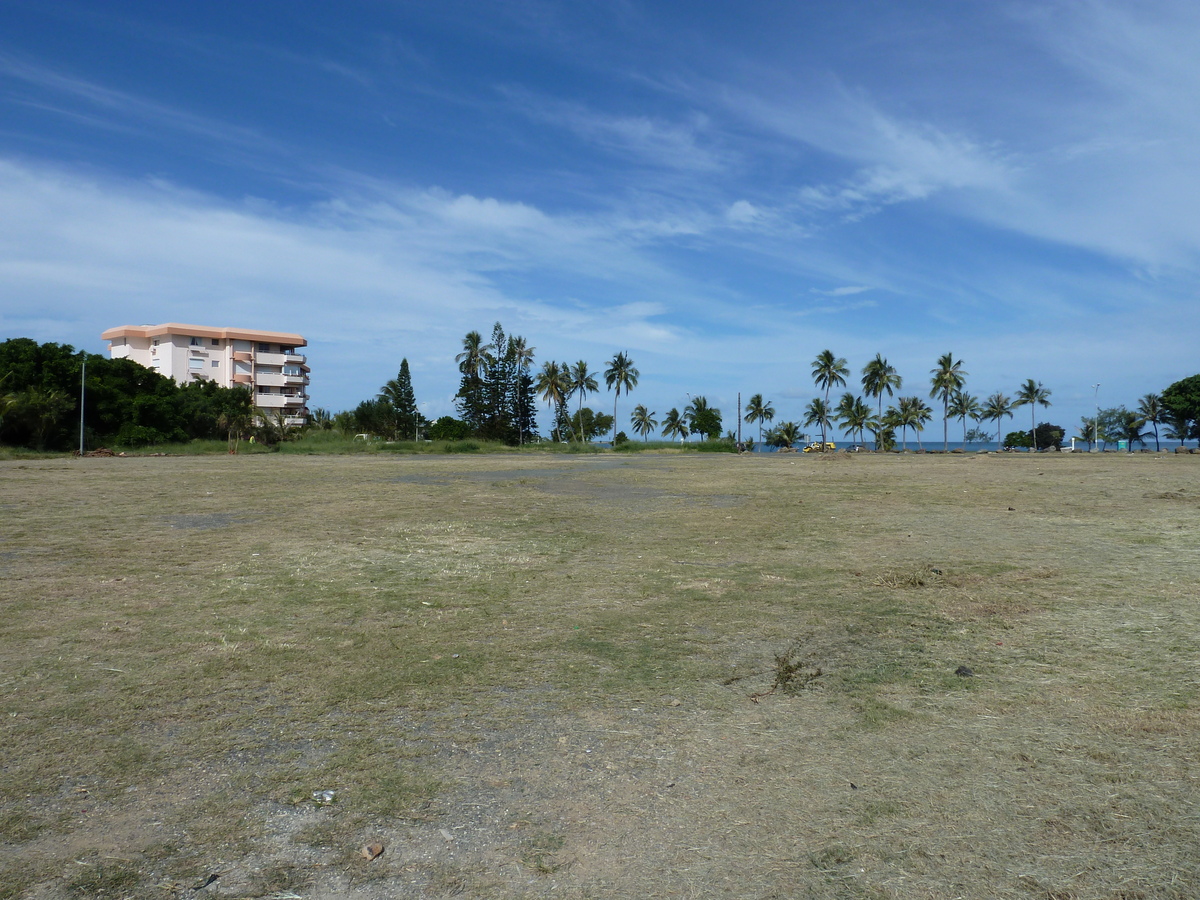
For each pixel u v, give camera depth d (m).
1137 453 62.59
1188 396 77.19
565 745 3.55
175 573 7.69
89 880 2.51
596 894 2.42
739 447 78.25
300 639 5.31
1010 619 5.78
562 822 2.87
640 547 9.48
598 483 21.27
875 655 4.91
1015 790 3.07
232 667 4.69
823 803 2.98
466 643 5.22
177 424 55.28
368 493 17.42
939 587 6.96
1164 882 2.45
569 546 9.56
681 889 2.44
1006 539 9.98
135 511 13.34
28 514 12.75
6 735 3.65
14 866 2.58
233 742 3.59
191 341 83.50
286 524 11.66
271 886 2.48
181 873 2.55
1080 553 8.79
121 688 4.31
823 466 33.34
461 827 2.84
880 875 2.51
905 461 40.59
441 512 13.49
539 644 5.20
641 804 3.00
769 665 4.73
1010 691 4.20
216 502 15.06
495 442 67.62
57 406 45.56
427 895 2.42
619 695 4.21
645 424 124.88
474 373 78.00
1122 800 2.97
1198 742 3.48
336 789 3.14
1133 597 6.45
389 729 3.75
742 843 2.71
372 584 7.19
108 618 5.86
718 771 3.27
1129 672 4.48
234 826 2.85
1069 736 3.58
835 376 91.25
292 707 4.04
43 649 5.04
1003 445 118.81
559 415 92.56
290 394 88.75
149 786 3.16
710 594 6.75
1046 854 2.62
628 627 5.64
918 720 3.81
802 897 2.39
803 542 9.86
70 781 3.20
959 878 2.48
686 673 4.58
